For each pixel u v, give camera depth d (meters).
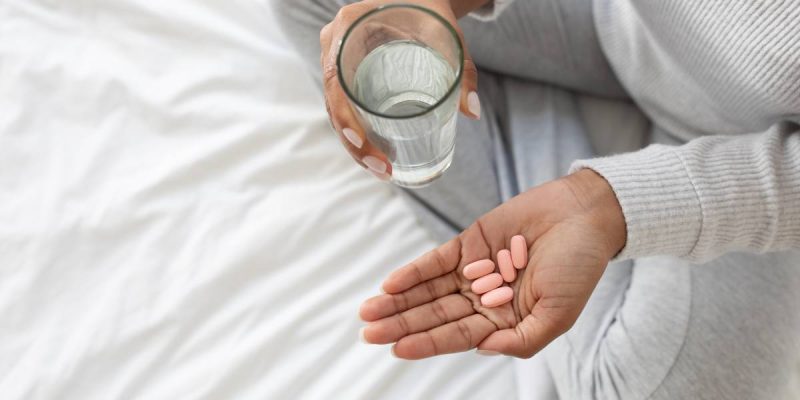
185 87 0.99
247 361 0.89
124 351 0.90
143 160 0.97
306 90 1.00
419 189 0.93
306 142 0.97
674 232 0.77
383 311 0.77
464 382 0.90
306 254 0.93
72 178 0.95
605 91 1.00
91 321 0.90
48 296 0.92
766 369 0.82
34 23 1.01
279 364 0.90
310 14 0.90
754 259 0.85
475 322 0.76
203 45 1.01
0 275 0.92
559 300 0.75
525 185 0.93
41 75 0.99
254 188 0.96
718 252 0.80
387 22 0.70
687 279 0.85
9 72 0.99
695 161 0.78
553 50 0.96
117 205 0.94
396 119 0.68
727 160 0.78
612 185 0.77
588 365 0.86
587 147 0.96
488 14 0.84
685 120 0.92
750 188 0.78
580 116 1.00
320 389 0.89
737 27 0.78
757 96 0.81
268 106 0.99
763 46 0.77
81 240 0.93
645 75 0.91
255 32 1.03
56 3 1.02
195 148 0.96
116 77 0.99
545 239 0.77
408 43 0.70
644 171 0.77
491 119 0.98
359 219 0.95
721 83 0.83
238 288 0.92
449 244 0.78
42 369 0.89
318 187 0.96
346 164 0.97
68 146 0.97
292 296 0.92
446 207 0.95
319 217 0.94
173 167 0.95
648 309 0.85
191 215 0.94
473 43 0.94
